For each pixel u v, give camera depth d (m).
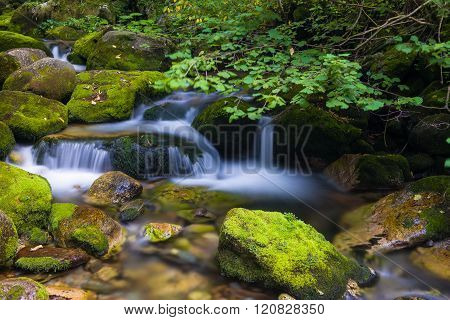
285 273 2.79
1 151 4.65
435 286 2.91
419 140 4.54
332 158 4.79
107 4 11.06
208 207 4.16
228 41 4.84
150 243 3.45
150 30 7.73
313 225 3.78
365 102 3.39
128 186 4.21
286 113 4.82
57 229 3.36
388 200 3.81
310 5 6.48
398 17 4.38
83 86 6.04
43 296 2.56
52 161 4.84
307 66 4.00
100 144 4.82
